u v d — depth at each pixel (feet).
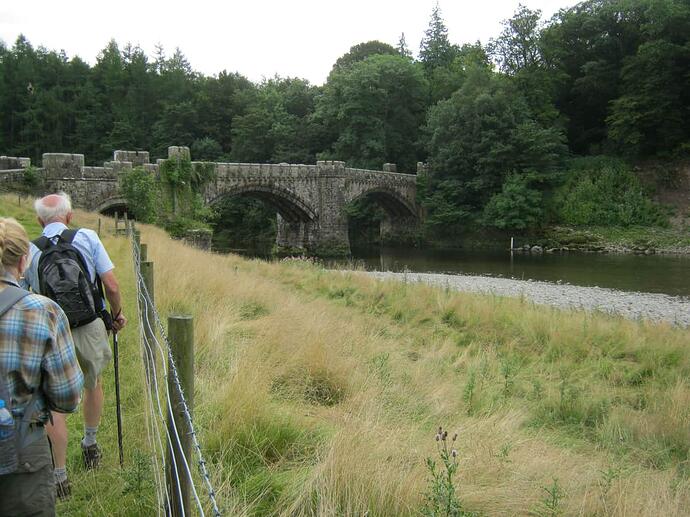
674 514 14.97
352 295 53.26
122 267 42.45
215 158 245.24
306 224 164.96
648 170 170.60
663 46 166.20
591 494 15.33
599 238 157.17
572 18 196.85
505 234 171.63
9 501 7.99
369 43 274.98
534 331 40.40
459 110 180.24
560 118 190.08
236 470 14.32
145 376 15.97
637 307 68.23
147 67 319.68
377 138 204.95
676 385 28.66
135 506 12.00
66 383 8.27
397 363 29.53
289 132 236.02
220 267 53.31
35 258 13.38
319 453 15.37
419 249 179.01
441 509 12.30
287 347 25.14
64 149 275.59
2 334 7.79
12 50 323.37
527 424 23.59
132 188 111.86
